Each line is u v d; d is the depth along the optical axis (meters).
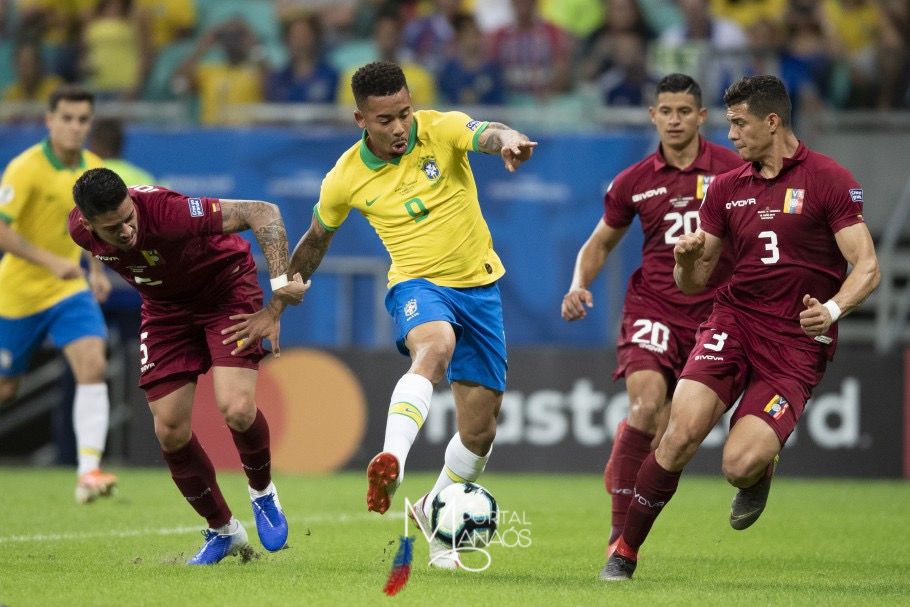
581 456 48.31
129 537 29.50
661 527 33.16
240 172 54.78
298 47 61.12
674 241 28.50
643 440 27.47
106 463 52.91
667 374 28.31
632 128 56.62
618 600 20.52
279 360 49.19
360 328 53.56
